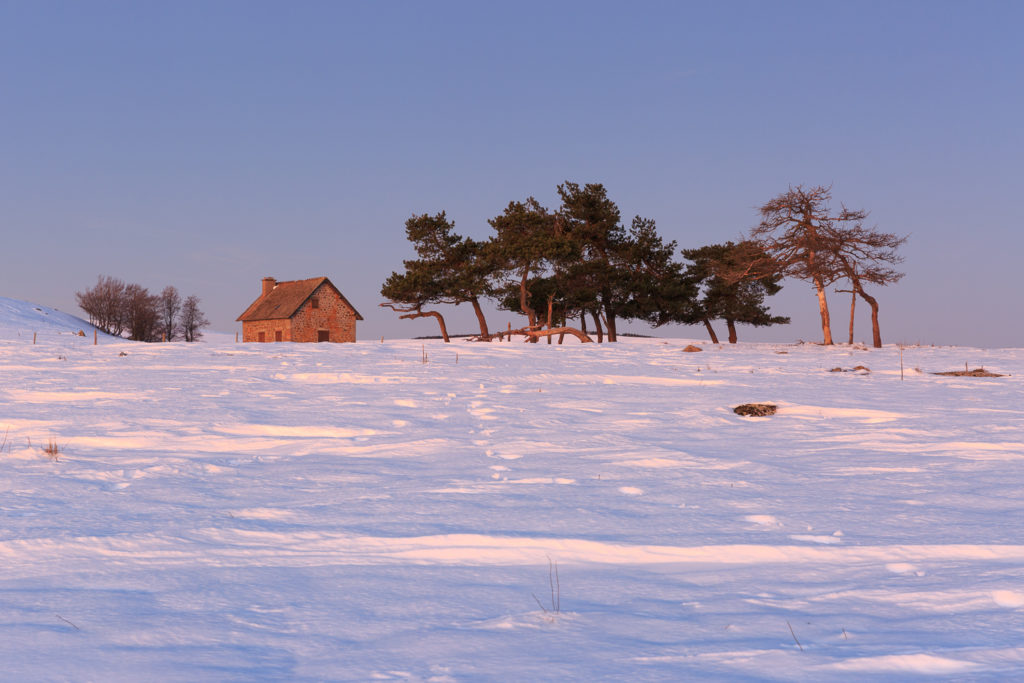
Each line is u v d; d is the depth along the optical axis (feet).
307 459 34.68
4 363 86.89
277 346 119.65
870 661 11.94
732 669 11.82
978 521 22.94
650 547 20.25
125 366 85.92
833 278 167.94
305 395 60.59
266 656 12.92
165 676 11.97
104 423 43.93
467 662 12.44
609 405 56.75
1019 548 19.83
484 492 27.30
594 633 13.88
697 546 20.22
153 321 336.08
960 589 16.11
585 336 174.50
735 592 16.53
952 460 33.96
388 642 13.60
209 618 14.92
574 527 22.30
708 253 226.79
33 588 16.85
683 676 11.57
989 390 71.61
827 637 13.39
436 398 60.08
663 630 14.02
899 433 42.68
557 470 31.81
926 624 13.96
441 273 207.31
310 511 24.32
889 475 30.66
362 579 17.65
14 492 26.37
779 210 175.73
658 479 29.81
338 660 12.67
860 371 96.07
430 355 109.40
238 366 87.66
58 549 19.81
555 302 211.00
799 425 46.98
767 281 230.07
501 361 101.96
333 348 117.70
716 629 14.01
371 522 22.91
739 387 73.51
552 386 71.87
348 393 62.49
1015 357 126.93
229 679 11.84
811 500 26.09
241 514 23.86
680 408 55.16
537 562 19.22
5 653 12.97
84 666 12.40
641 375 84.33
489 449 37.37
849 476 30.50
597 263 206.80
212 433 41.91
